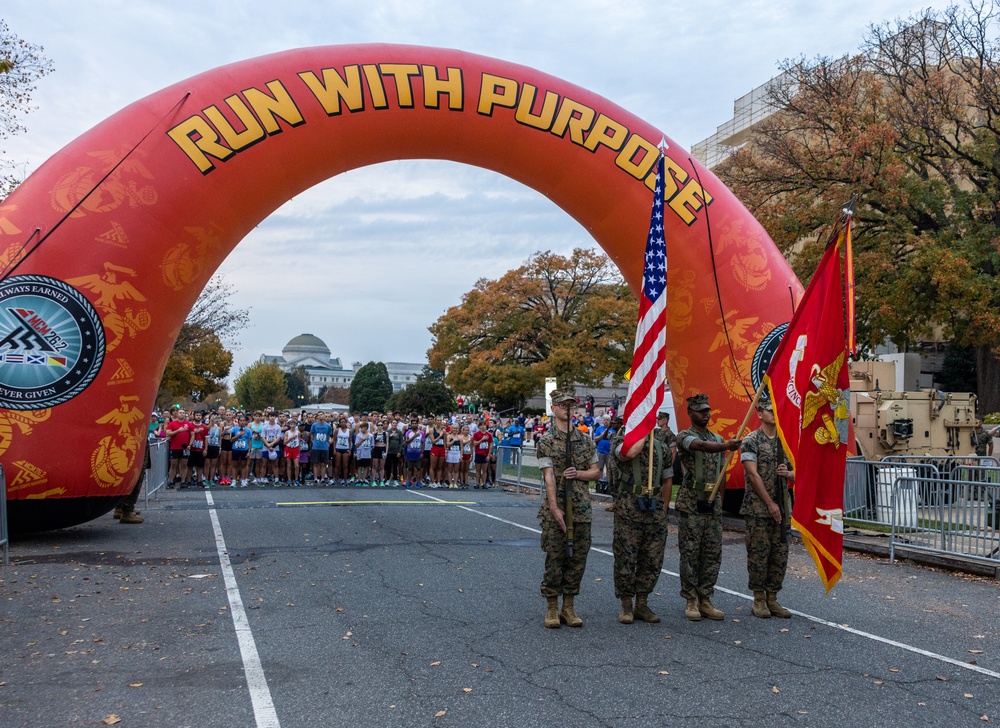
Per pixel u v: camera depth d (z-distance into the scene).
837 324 6.66
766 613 6.80
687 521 6.70
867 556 10.15
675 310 13.45
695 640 6.02
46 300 10.34
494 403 47.22
